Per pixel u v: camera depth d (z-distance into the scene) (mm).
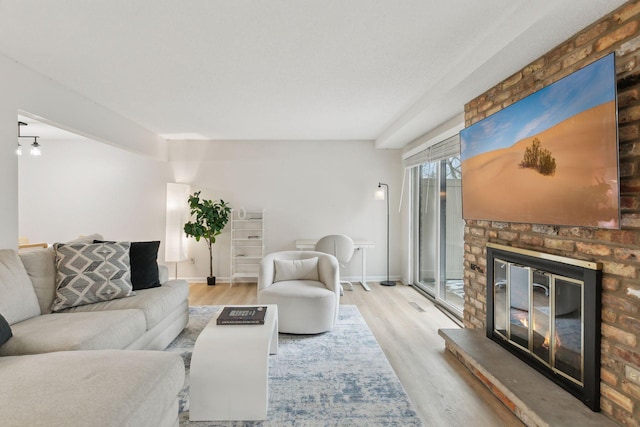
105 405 1246
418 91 3293
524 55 2146
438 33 2197
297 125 4641
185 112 3982
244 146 5668
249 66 2713
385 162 5746
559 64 1997
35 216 5496
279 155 5684
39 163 5492
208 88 3201
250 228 5691
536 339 2174
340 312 4023
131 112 3975
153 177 5582
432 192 4750
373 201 5750
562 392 1892
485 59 2240
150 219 5582
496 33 2117
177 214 5426
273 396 2207
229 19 2047
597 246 1721
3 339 1765
